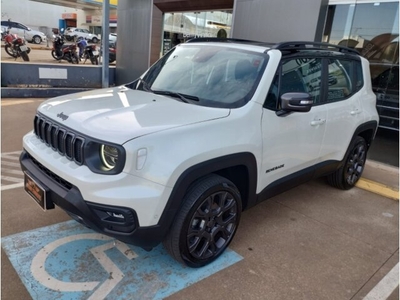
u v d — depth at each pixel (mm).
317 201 4277
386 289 2717
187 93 3109
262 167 2984
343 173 4461
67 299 2287
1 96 8578
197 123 2479
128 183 2164
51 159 2465
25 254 2693
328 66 3820
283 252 3086
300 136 3355
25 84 9312
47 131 2605
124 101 2844
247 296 2484
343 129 4055
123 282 2492
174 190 2283
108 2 9828
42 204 2482
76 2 25922
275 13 6668
